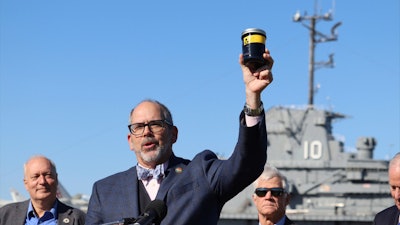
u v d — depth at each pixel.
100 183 8.61
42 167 12.40
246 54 7.37
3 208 12.79
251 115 7.67
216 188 8.01
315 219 46.06
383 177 46.66
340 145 48.03
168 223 7.88
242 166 7.76
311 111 48.53
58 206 12.66
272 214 11.09
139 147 8.31
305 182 47.16
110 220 8.25
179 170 8.33
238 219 47.62
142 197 8.34
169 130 8.42
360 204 46.72
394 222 11.16
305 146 47.94
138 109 8.38
